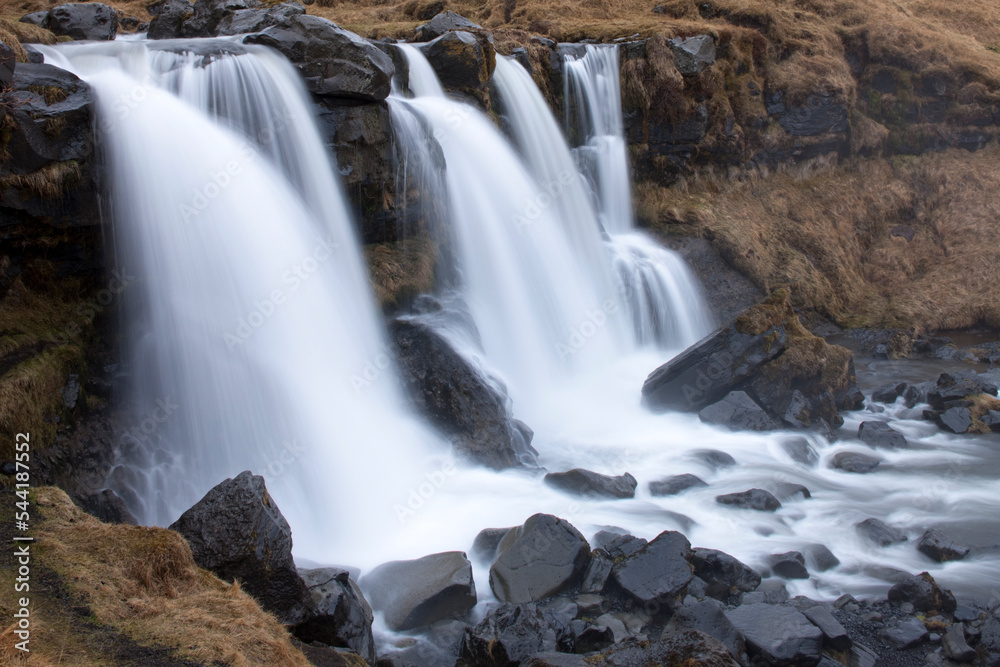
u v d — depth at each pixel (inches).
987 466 495.2
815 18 1023.6
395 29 850.1
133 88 434.9
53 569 245.9
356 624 282.4
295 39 507.8
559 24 930.1
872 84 1000.2
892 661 300.8
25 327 367.6
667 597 323.9
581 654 291.7
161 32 630.5
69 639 216.2
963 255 888.9
